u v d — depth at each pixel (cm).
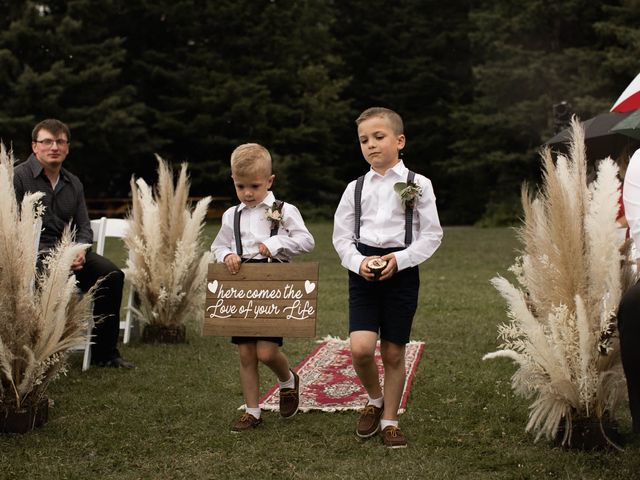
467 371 519
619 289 343
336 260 1372
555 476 327
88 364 539
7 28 2562
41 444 375
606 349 351
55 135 549
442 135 3375
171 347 621
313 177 3145
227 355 589
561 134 618
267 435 392
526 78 2781
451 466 342
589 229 345
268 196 426
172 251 642
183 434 393
